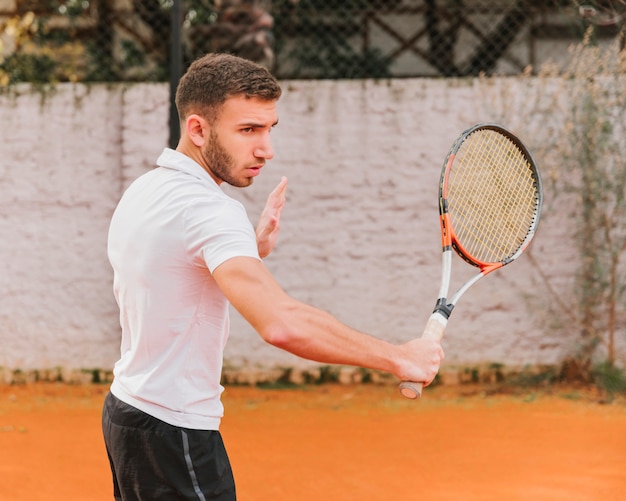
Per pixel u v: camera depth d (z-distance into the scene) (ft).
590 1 22.97
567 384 22.59
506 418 19.39
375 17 30.48
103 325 23.61
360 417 19.65
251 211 23.12
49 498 13.99
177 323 6.92
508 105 22.71
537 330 22.85
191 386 7.03
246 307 6.19
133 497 7.22
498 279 22.84
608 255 22.33
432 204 23.00
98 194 23.58
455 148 9.65
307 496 13.93
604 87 22.34
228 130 6.93
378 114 23.03
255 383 23.17
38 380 23.57
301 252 23.16
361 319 23.17
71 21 29.37
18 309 23.59
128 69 29.43
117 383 7.29
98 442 17.52
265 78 6.95
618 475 14.89
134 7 29.32
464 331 22.91
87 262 23.59
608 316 22.47
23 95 23.52
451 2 30.45
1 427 18.76
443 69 30.78
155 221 6.87
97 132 23.56
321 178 23.15
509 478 14.82
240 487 14.39
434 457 16.20
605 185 22.18
